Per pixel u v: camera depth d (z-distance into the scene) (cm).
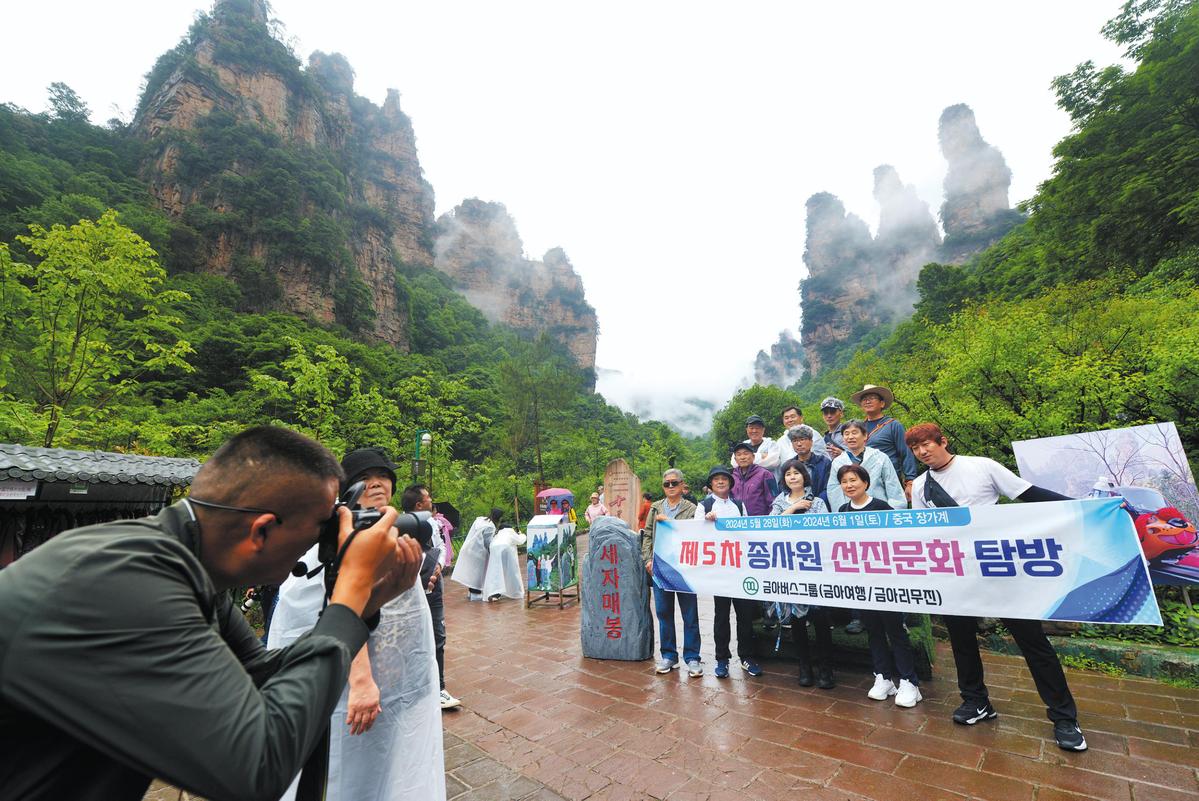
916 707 304
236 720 65
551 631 552
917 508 323
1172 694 299
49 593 61
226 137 5288
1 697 59
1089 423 448
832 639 387
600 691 362
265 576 92
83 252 677
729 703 327
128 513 428
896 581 300
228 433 964
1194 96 1478
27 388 693
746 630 381
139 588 66
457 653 480
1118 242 1584
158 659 63
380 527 98
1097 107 1720
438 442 1362
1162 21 1571
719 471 417
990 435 493
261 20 7144
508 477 1833
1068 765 230
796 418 536
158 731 61
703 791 228
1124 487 363
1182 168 1399
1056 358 477
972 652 282
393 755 165
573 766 258
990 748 250
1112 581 240
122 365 755
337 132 7631
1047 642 257
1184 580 341
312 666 78
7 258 646
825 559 328
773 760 252
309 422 990
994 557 272
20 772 62
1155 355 413
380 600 104
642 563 442
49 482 325
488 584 742
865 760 246
